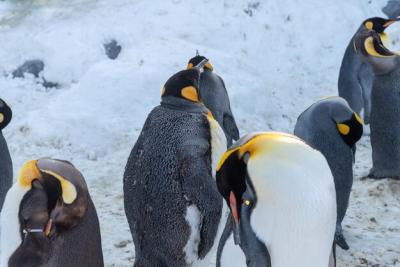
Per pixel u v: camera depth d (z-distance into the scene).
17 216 3.72
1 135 5.99
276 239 3.48
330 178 3.49
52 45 10.31
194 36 10.77
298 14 11.80
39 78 10.08
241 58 10.57
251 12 11.53
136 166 4.91
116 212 6.92
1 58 10.37
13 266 3.71
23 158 8.09
